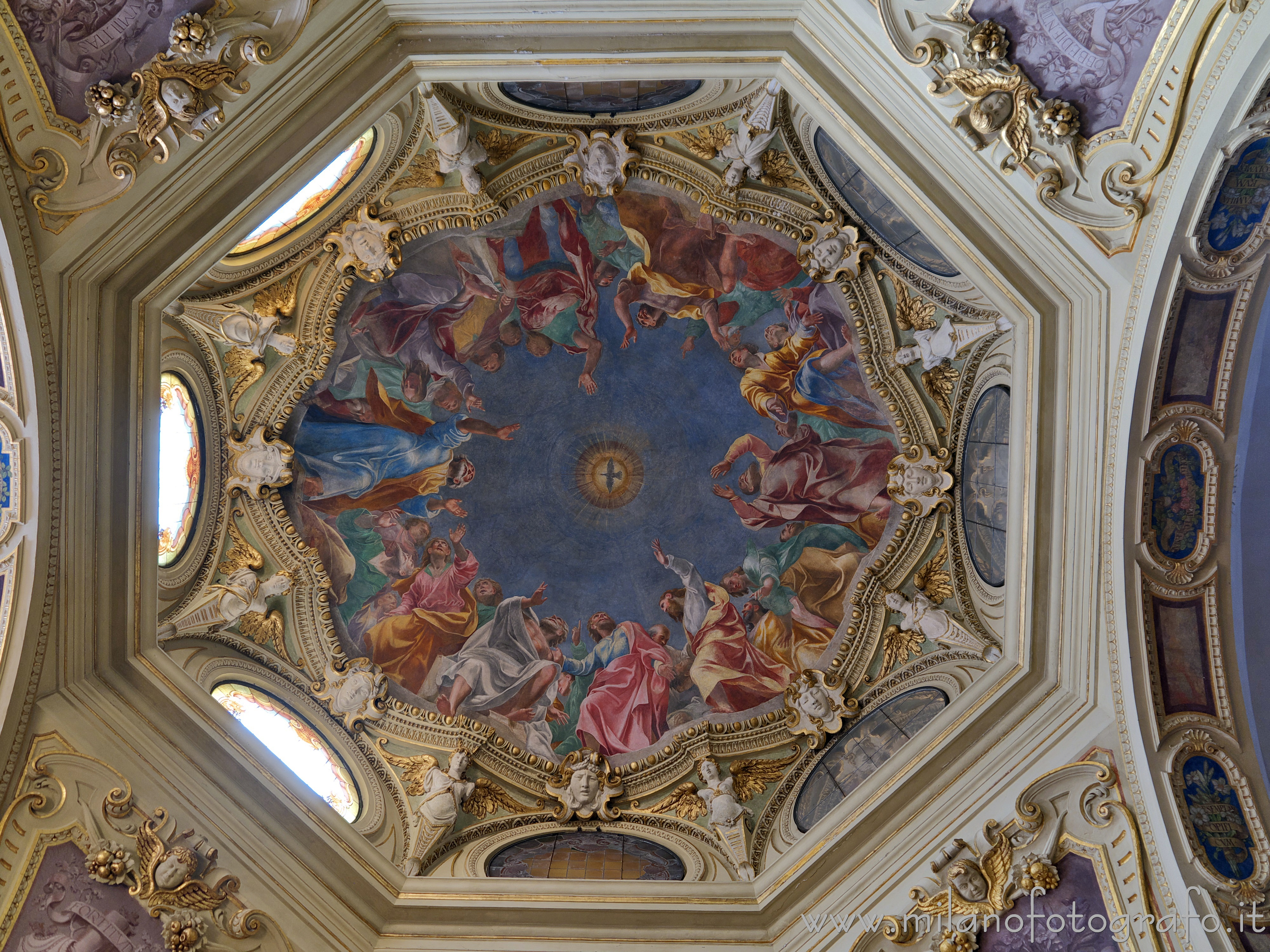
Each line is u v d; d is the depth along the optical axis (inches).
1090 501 366.6
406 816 480.7
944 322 474.9
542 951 398.3
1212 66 282.8
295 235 467.2
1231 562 355.9
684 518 573.3
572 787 505.4
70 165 308.5
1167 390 340.8
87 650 367.9
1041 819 372.5
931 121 337.4
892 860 397.4
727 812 480.4
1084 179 321.4
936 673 474.0
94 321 338.0
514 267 516.4
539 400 566.9
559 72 358.3
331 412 520.4
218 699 446.6
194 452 474.0
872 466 526.6
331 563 525.7
